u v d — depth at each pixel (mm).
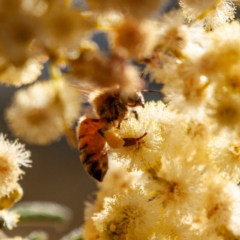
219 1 105
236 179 111
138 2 89
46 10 88
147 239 110
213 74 101
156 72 105
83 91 114
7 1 86
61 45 89
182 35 103
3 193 111
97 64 89
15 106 92
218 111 102
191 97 104
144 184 113
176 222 112
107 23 91
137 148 111
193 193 112
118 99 113
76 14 88
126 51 90
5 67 92
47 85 92
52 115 91
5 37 86
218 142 112
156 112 113
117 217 110
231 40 101
